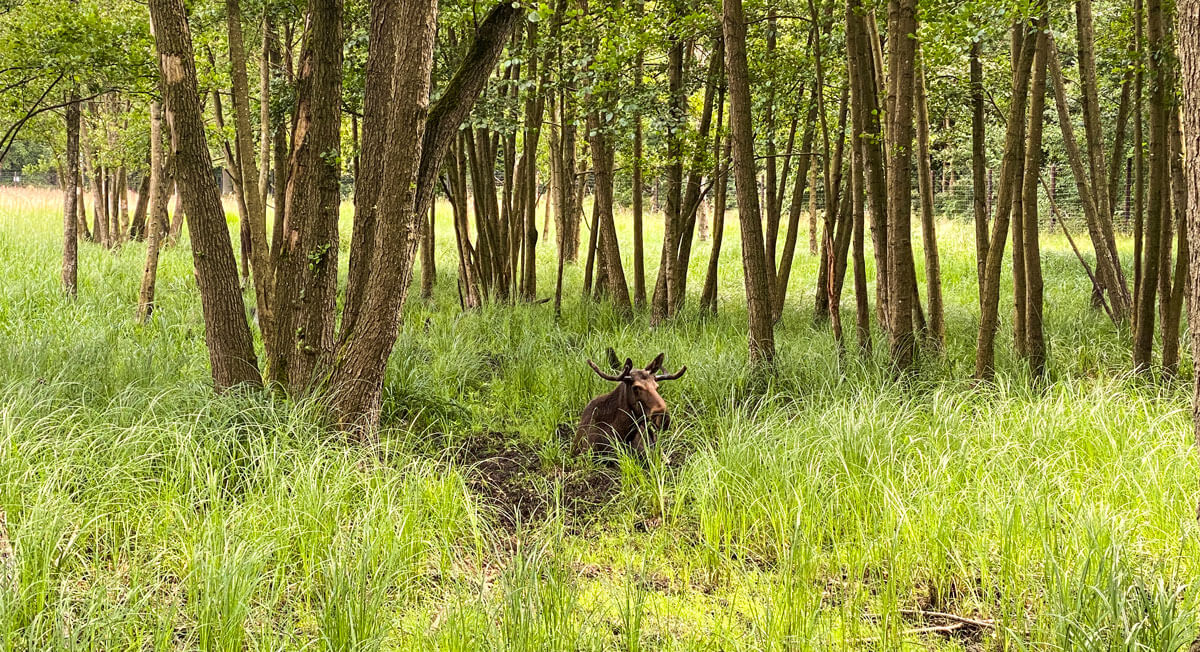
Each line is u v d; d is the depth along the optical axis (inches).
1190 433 223.3
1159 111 288.8
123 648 143.3
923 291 578.9
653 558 195.2
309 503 187.5
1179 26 123.8
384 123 255.6
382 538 177.0
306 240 271.9
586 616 164.6
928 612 173.2
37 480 187.0
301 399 253.1
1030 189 303.3
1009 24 294.2
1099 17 427.5
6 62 359.9
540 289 580.4
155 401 232.8
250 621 154.2
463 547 195.5
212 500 185.5
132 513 187.3
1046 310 454.9
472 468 252.5
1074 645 140.9
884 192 347.6
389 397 285.6
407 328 390.0
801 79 420.2
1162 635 138.2
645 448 237.1
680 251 457.1
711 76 426.3
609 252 463.8
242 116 295.9
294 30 446.3
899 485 204.5
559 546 180.7
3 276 489.1
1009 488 194.5
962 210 1029.8
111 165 657.0
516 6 247.1
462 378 334.3
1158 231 296.0
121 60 355.3
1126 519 185.5
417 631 151.4
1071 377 302.2
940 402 264.7
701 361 336.5
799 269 705.0
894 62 316.5
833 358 322.7
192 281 528.1
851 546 186.9
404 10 228.2
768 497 204.5
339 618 146.6
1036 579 172.1
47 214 898.1
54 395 241.6
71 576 162.2
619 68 397.7
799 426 244.4
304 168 272.1
